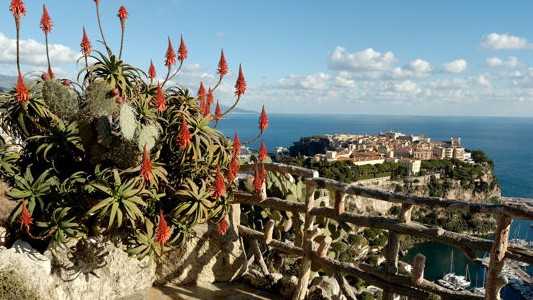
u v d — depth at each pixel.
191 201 3.35
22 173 3.50
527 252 2.47
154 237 3.23
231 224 4.00
